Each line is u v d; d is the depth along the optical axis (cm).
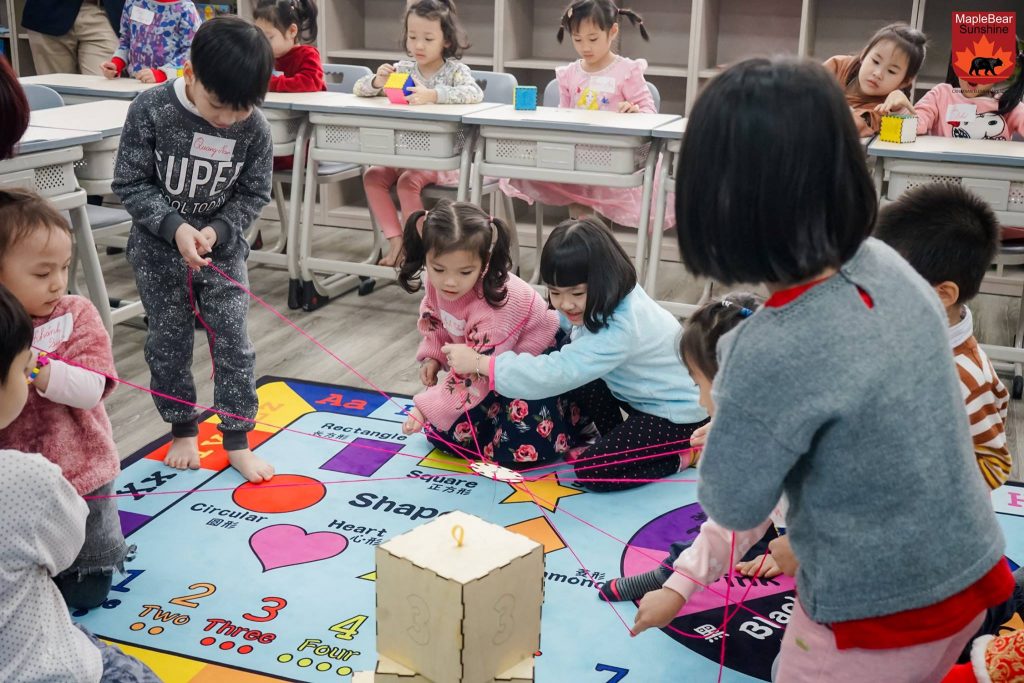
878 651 101
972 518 99
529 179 312
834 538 98
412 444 240
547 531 201
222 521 203
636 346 216
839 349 91
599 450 220
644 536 200
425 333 236
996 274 369
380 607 117
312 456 233
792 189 85
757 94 86
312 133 335
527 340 230
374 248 375
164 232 207
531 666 118
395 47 484
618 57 371
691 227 91
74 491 127
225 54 192
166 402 225
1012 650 120
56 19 457
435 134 316
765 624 172
